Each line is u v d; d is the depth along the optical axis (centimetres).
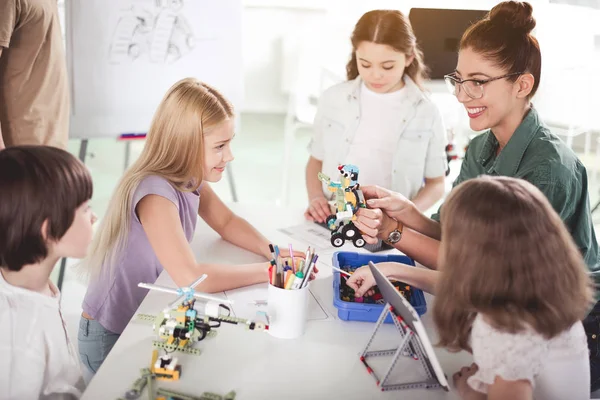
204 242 144
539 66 122
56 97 199
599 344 116
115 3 231
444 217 88
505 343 82
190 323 95
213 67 257
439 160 194
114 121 242
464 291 84
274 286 102
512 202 83
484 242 82
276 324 103
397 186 190
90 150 392
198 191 140
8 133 192
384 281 91
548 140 121
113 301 132
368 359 99
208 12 251
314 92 320
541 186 116
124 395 86
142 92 244
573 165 118
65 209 89
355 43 178
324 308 115
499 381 83
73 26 225
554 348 86
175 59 248
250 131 433
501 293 83
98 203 312
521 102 124
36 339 95
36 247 89
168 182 126
